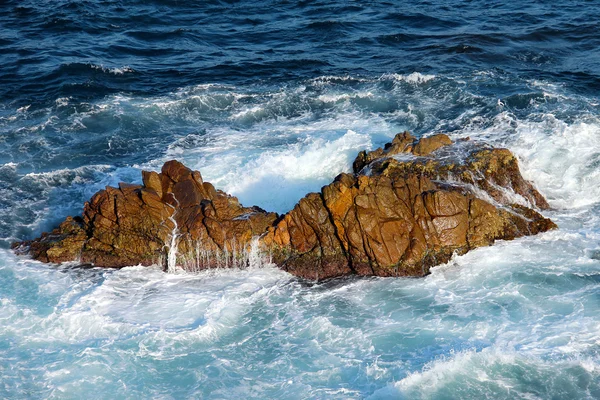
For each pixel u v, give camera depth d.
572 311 22.75
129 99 40.59
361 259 25.59
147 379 21.11
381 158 28.98
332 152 32.56
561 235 26.47
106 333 22.97
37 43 49.12
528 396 19.70
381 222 25.34
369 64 44.50
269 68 44.56
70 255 27.11
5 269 26.50
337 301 24.31
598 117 34.75
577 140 31.91
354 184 25.66
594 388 19.73
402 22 51.56
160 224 26.75
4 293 25.16
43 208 30.62
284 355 21.91
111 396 20.48
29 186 32.19
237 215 26.86
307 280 25.69
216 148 34.47
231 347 22.36
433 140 29.38
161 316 23.81
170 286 25.56
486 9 53.41
